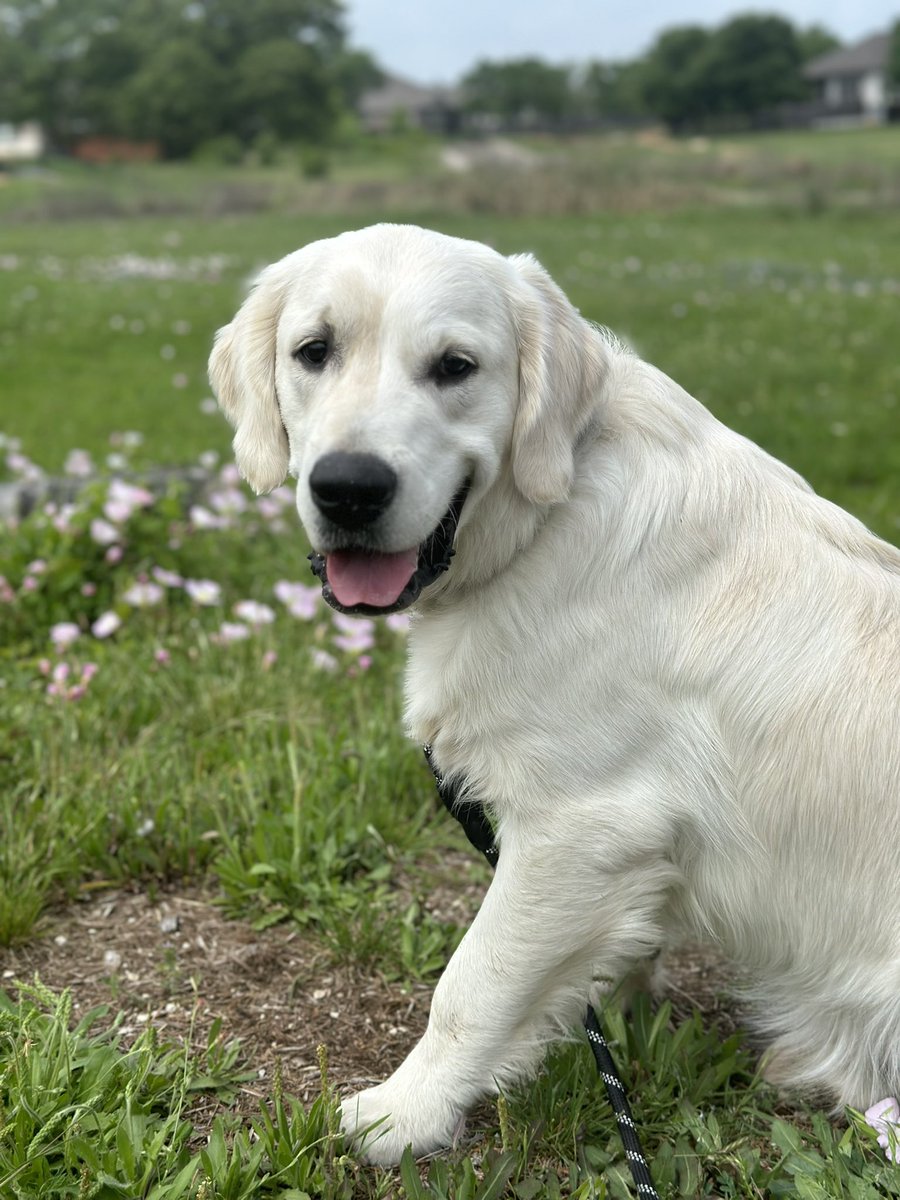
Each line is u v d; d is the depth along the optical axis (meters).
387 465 0.84
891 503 2.12
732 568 0.90
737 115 29.53
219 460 2.45
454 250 0.91
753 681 0.89
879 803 0.88
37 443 2.57
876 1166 0.86
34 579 1.50
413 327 0.88
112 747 1.24
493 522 0.90
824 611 0.90
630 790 0.89
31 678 1.37
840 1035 0.92
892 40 29.59
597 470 0.91
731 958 0.95
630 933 0.90
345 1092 0.93
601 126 32.84
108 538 1.52
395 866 1.15
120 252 6.73
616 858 0.89
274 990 1.01
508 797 0.90
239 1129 0.88
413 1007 1.01
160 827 1.13
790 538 0.91
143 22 26.47
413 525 0.86
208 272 5.80
